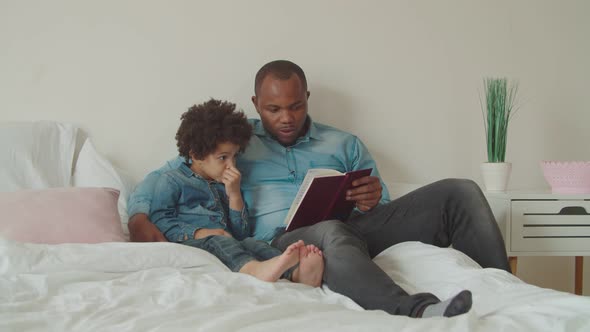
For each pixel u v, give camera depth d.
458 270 1.22
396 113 2.17
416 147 2.18
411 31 2.17
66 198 1.47
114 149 2.01
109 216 1.48
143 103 2.02
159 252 1.25
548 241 1.84
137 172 2.02
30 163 1.78
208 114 1.67
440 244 1.57
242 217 1.69
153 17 2.02
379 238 1.59
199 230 1.55
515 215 1.84
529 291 1.03
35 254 1.16
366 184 1.55
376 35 2.15
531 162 2.26
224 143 1.66
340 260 1.16
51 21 1.98
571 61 2.27
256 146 1.86
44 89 1.98
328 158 1.89
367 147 2.15
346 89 2.14
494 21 2.22
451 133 2.21
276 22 2.09
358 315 0.86
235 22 2.06
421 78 2.18
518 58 2.24
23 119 1.97
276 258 1.21
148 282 1.12
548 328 0.79
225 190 1.76
